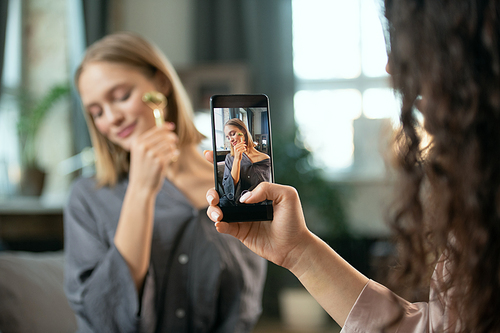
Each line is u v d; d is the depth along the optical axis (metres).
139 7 4.78
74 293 1.03
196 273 1.06
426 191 0.55
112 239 1.07
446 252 0.54
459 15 0.48
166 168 1.10
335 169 4.62
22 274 1.17
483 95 0.47
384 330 0.59
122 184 1.16
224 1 4.59
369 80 4.61
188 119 1.20
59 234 2.66
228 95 0.70
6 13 3.78
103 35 4.54
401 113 0.54
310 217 4.07
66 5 4.39
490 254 0.47
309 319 3.46
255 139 0.70
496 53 0.47
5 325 1.07
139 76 1.08
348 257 4.27
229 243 1.09
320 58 4.67
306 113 4.67
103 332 0.97
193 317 1.05
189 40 4.69
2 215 2.53
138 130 1.09
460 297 0.50
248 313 1.10
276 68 4.48
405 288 0.60
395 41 0.54
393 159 0.60
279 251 0.67
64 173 4.25
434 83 0.49
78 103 4.28
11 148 3.99
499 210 0.47
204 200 1.14
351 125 4.64
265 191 0.65
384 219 0.60
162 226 1.08
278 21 4.49
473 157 0.47
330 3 4.64
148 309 0.99
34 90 4.34
